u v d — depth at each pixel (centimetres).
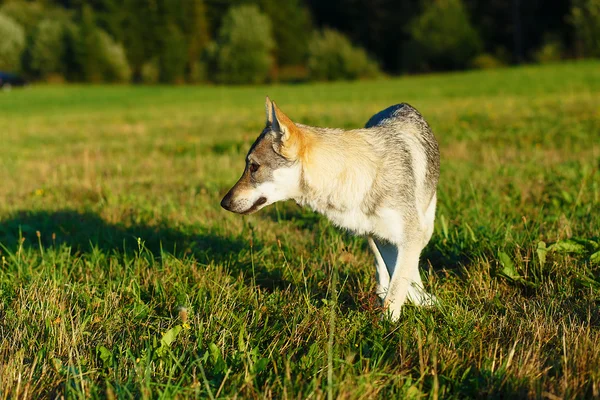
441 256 509
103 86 5534
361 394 281
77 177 963
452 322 362
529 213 589
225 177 902
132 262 507
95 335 369
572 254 455
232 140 1345
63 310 380
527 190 673
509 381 294
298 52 6531
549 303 391
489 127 1345
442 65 5462
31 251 536
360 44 6638
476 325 360
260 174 398
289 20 6438
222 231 594
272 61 5769
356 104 2406
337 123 1609
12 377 308
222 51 5459
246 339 352
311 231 603
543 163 852
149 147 1355
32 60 5872
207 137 1470
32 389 302
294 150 388
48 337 359
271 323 385
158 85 5709
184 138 1492
